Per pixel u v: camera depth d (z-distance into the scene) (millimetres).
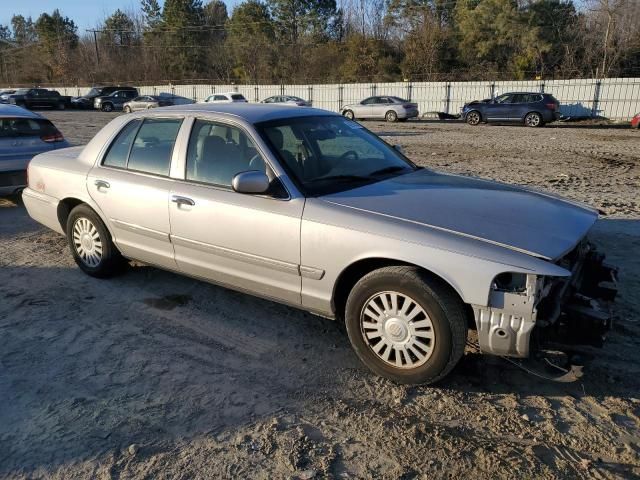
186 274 4461
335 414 3188
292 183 3693
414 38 47469
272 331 4176
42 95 41375
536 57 43188
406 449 2891
